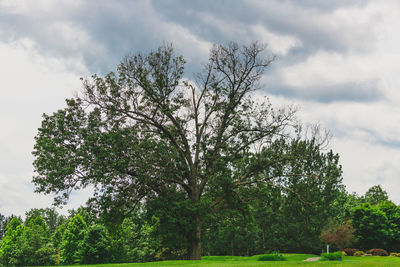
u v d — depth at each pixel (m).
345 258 39.19
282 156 33.25
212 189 33.28
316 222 49.09
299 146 33.81
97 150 28.78
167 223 29.66
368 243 53.88
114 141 28.91
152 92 32.19
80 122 30.19
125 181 29.75
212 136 33.41
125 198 29.41
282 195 51.94
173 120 32.50
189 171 32.72
